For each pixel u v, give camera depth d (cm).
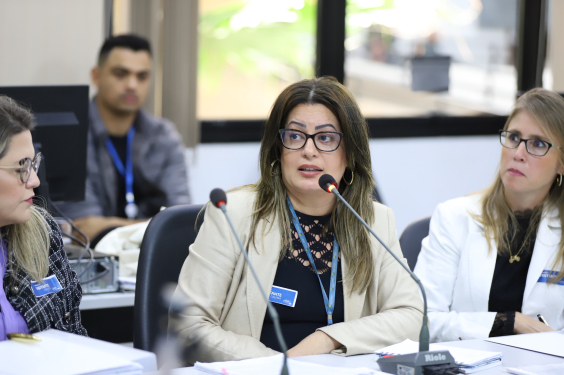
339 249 318
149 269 314
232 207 315
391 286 320
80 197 432
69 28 699
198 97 745
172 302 240
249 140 804
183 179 682
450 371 231
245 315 300
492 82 916
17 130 264
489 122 915
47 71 697
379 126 865
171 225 327
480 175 916
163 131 679
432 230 389
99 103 656
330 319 307
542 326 341
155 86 729
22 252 285
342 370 235
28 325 276
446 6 883
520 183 363
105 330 382
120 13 709
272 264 306
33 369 195
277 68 819
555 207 374
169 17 720
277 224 312
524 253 371
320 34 834
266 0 803
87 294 371
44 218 304
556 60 916
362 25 853
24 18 682
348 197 323
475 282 367
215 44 784
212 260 302
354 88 862
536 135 360
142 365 212
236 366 238
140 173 662
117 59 644
